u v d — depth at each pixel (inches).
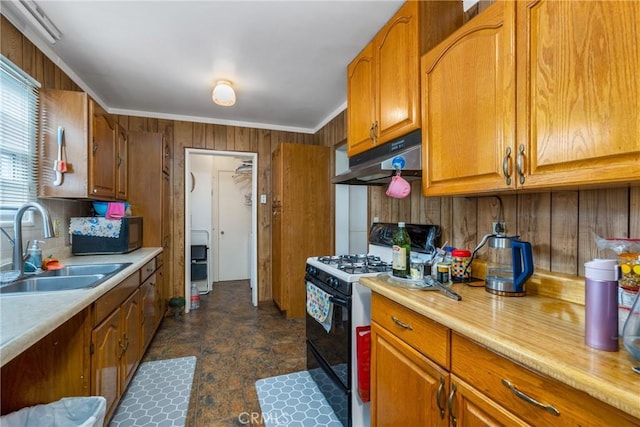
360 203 148.9
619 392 22.0
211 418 68.2
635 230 38.3
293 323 128.3
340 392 66.0
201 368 90.4
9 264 68.0
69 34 76.8
